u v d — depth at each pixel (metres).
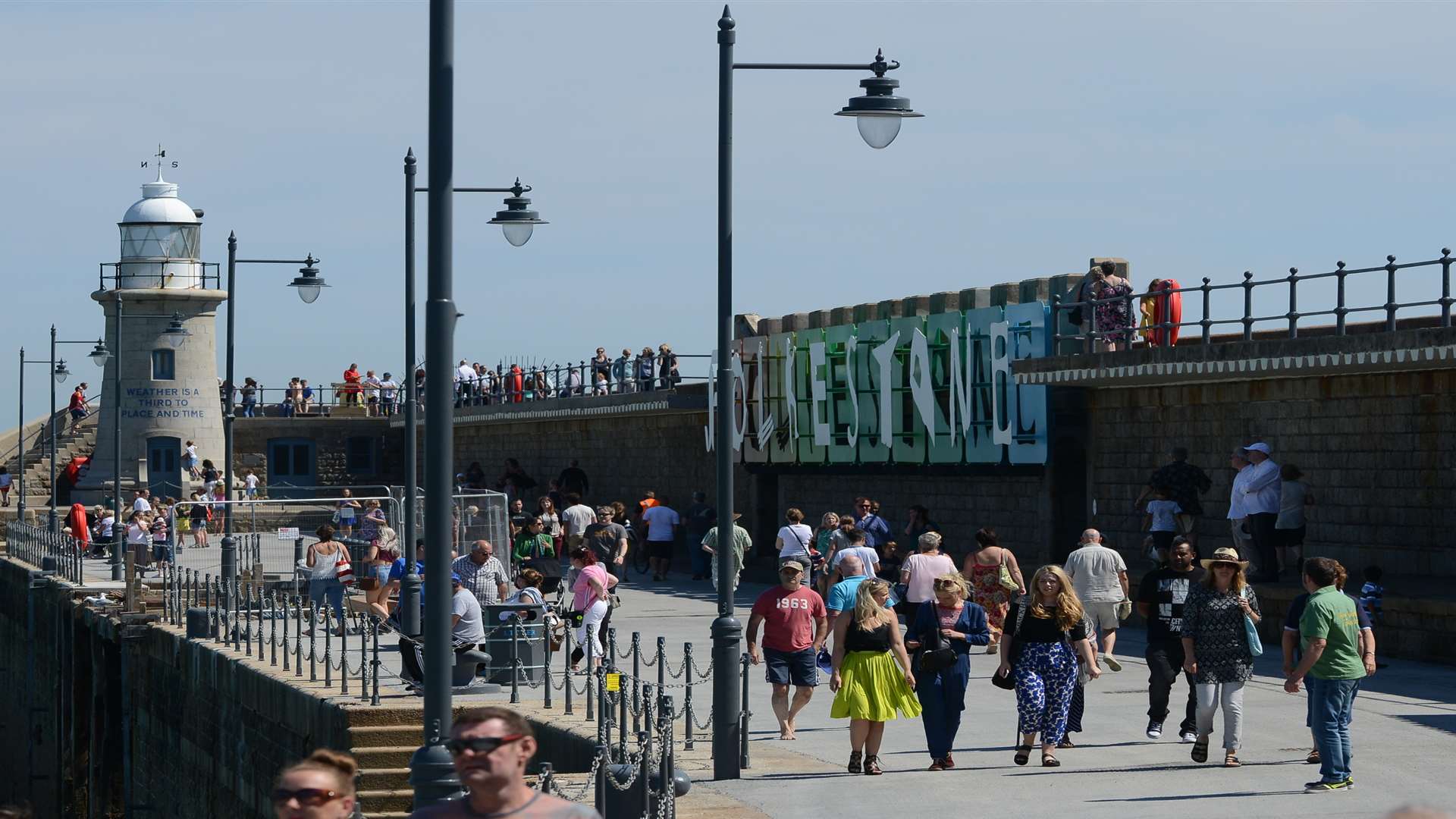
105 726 54.75
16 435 114.19
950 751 24.52
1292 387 42.97
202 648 41.28
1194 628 23.95
